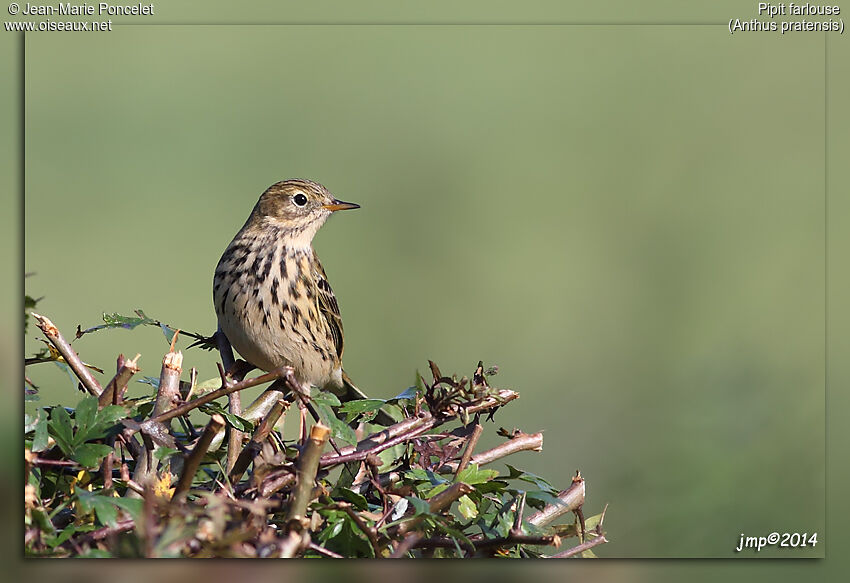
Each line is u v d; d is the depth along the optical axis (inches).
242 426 230.2
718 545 402.9
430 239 797.2
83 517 213.3
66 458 218.2
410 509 234.2
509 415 583.2
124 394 242.8
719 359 522.3
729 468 420.2
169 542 185.2
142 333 569.6
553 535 230.1
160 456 214.2
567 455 531.2
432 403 248.8
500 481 243.0
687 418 449.4
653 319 713.0
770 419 447.2
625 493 430.3
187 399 249.4
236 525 205.5
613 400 581.9
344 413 278.7
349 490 226.2
